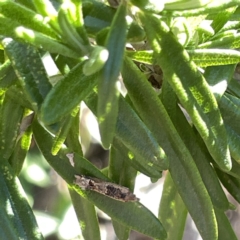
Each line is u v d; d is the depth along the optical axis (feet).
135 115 0.63
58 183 2.15
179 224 0.79
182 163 0.66
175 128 0.67
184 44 0.63
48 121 0.58
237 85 0.71
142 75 0.64
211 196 0.70
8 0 0.59
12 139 0.68
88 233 0.75
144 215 0.69
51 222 1.99
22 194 0.67
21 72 0.61
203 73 0.68
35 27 0.59
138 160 0.67
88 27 0.62
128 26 0.59
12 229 0.65
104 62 0.55
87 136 1.95
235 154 0.67
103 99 0.57
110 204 0.69
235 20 0.69
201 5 0.59
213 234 0.67
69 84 0.59
